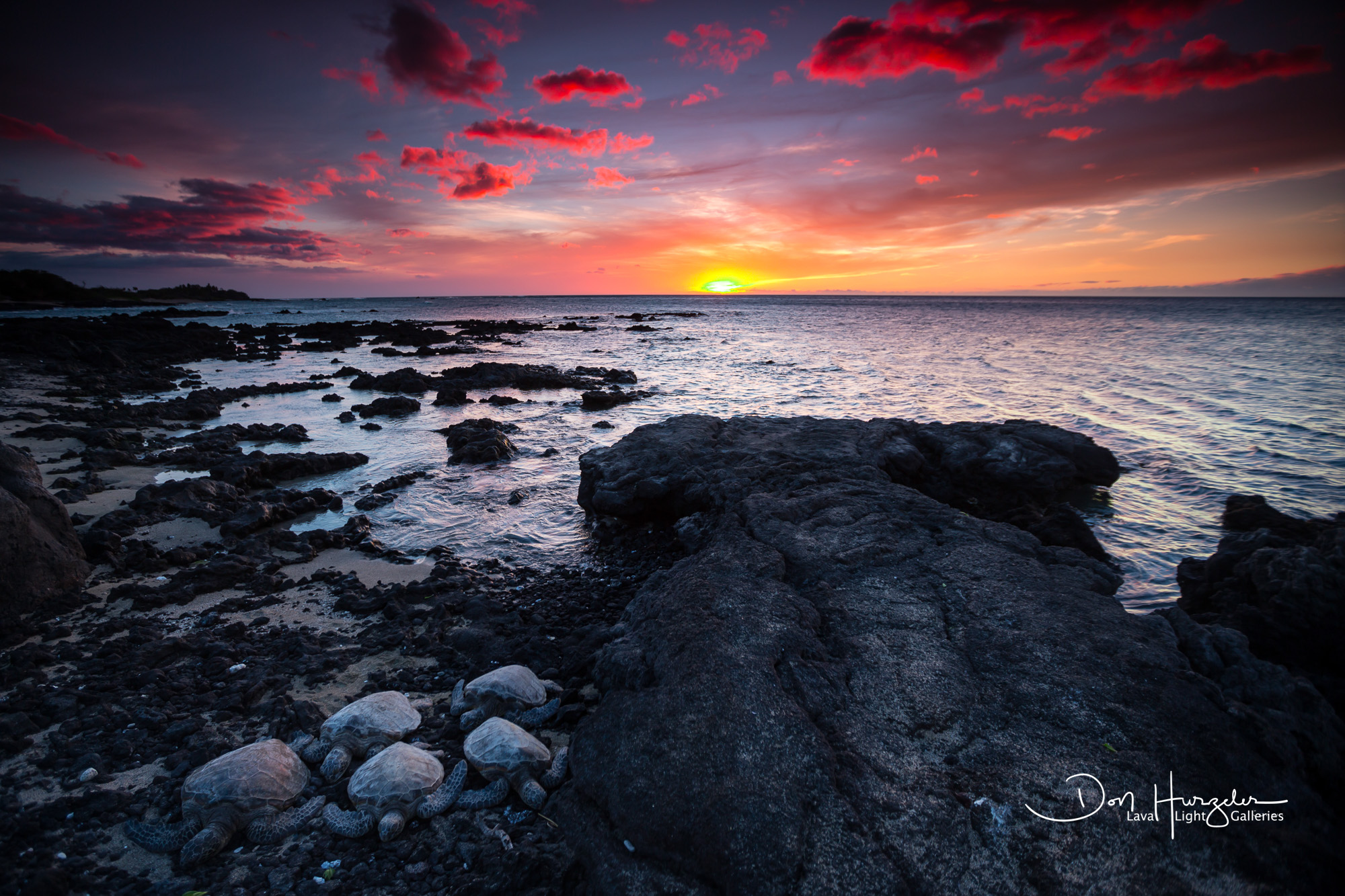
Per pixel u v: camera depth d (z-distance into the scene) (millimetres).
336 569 10789
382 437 21672
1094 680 5531
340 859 4754
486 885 4355
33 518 9344
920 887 3971
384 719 6027
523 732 5770
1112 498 14820
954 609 6891
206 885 4508
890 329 71750
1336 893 4121
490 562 11234
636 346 54969
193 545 11461
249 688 6887
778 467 12664
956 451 15023
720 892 4074
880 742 5016
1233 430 20828
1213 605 8516
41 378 31984
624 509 12961
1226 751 4812
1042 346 49188
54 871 4430
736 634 6266
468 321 83938
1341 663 6977
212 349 48312
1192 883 4031
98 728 6230
